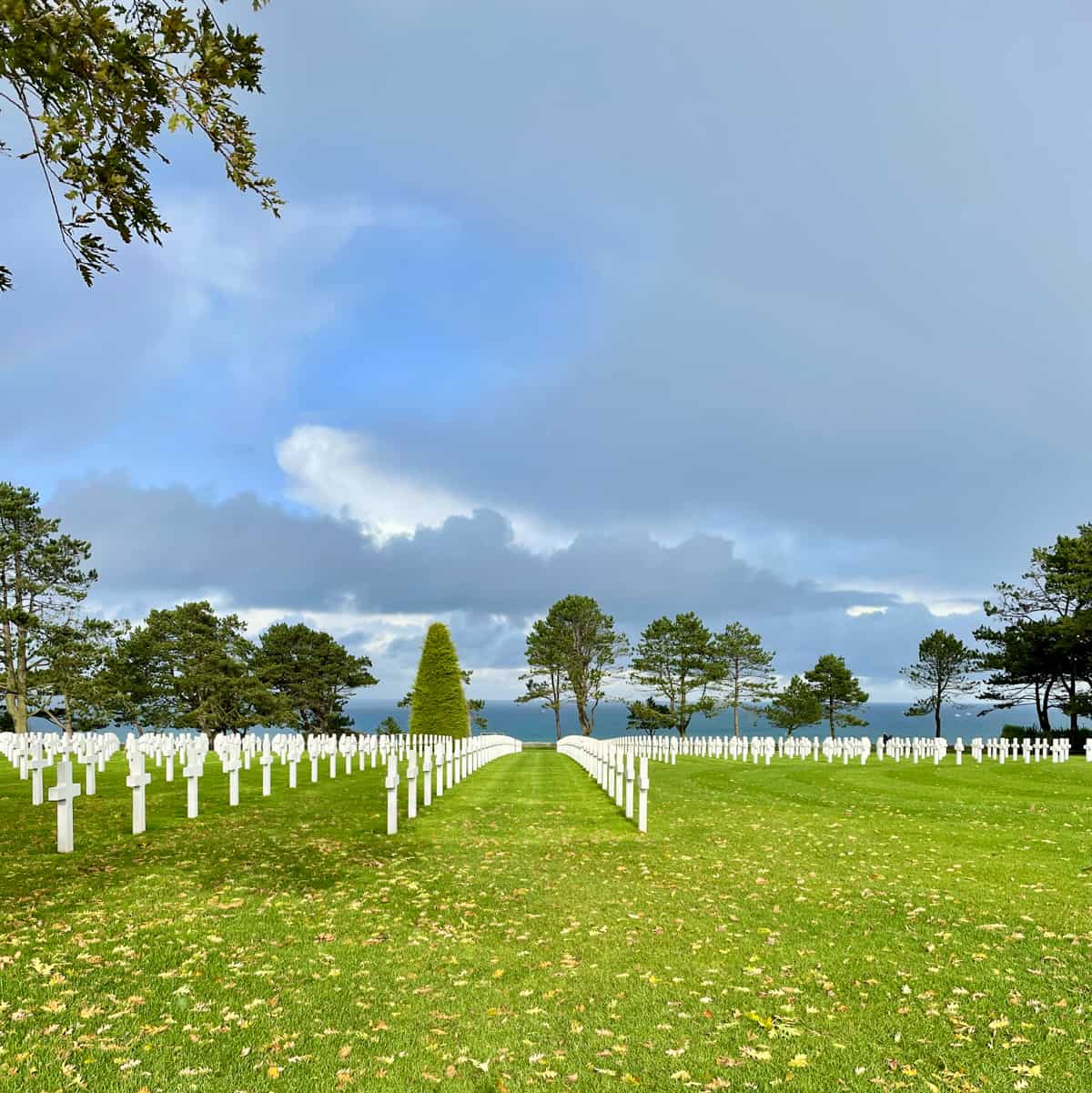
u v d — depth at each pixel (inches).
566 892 367.6
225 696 2222.0
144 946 275.6
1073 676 1909.4
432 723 1669.5
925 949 281.9
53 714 1878.7
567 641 2997.0
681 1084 184.9
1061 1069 191.0
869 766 1202.0
